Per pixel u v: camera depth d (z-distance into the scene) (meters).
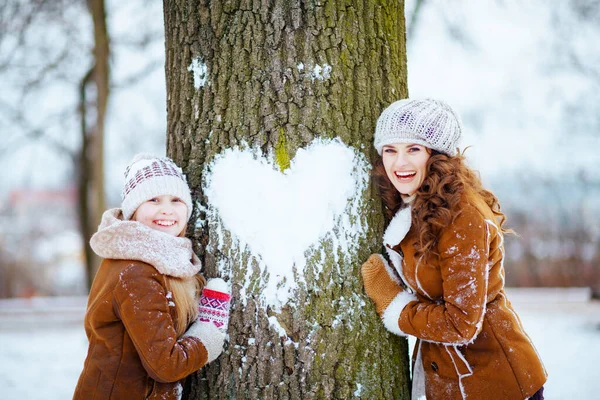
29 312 9.42
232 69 2.21
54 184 22.33
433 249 2.06
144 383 2.00
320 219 2.12
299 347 2.08
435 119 2.10
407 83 2.49
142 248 1.99
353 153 2.20
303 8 2.19
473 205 2.04
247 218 2.14
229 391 2.12
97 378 1.97
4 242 18.28
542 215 15.05
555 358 5.58
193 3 2.30
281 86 2.16
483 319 2.10
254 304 2.11
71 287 16.61
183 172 2.31
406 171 2.12
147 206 2.11
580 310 8.97
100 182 8.95
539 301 10.01
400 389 2.25
